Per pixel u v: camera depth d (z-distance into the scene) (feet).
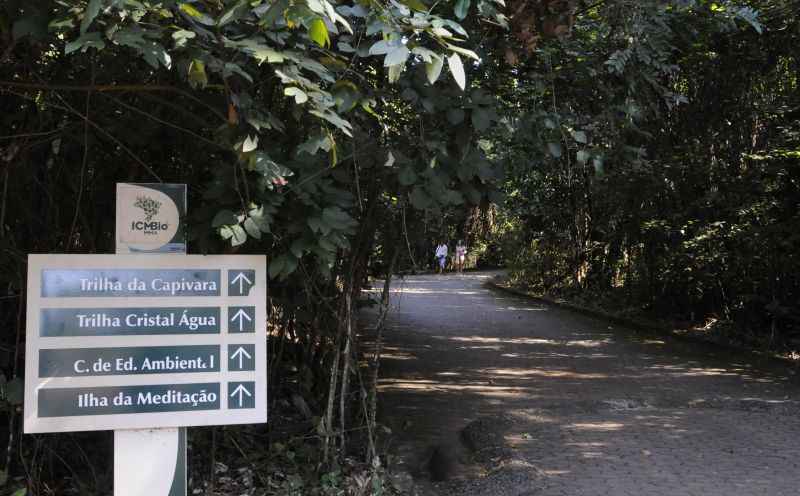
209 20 11.05
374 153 14.78
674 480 20.59
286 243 14.15
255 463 18.85
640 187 49.37
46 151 17.61
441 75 14.83
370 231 18.67
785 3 35.47
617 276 69.77
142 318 12.48
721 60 40.04
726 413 29.22
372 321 49.39
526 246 90.63
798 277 43.29
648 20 19.94
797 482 20.40
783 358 41.14
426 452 23.47
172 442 12.64
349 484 18.03
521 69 19.84
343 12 12.21
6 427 17.13
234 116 11.68
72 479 17.29
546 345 48.32
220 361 12.78
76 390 12.18
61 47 14.15
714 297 52.19
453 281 113.50
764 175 43.01
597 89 20.39
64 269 12.17
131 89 13.19
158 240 12.66
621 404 30.63
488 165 15.39
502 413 28.84
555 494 19.45
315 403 22.00
